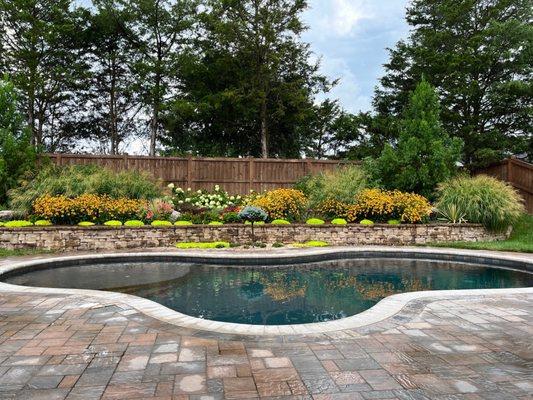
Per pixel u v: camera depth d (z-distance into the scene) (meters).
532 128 15.22
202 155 19.06
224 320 4.70
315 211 11.70
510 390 2.53
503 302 4.73
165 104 17.72
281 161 14.02
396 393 2.48
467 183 11.52
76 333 3.53
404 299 4.84
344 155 21.08
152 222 10.34
